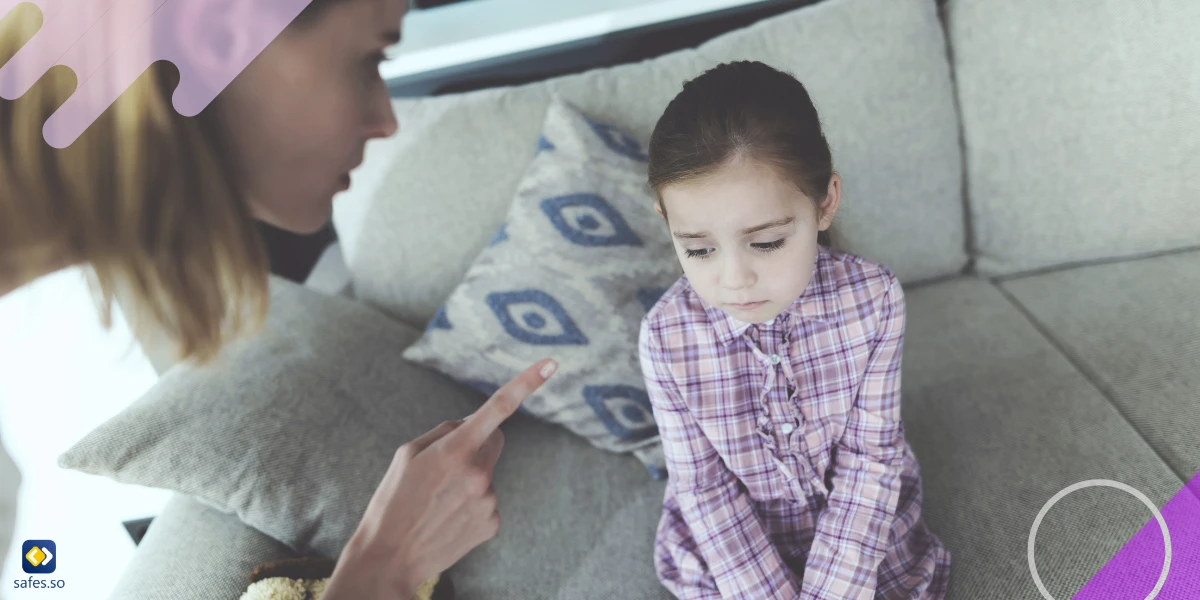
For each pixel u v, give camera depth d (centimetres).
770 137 64
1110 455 96
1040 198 125
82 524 118
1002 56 122
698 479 87
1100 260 128
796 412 84
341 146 57
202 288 52
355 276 128
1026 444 100
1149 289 118
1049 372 110
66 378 107
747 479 88
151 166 45
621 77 125
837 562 82
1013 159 125
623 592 93
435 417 108
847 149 121
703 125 65
